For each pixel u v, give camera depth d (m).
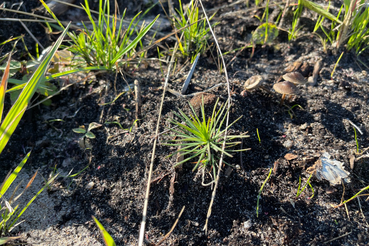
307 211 0.36
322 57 0.48
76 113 0.46
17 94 0.44
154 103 0.43
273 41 0.52
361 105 0.43
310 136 0.41
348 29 0.47
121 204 0.38
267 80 0.47
